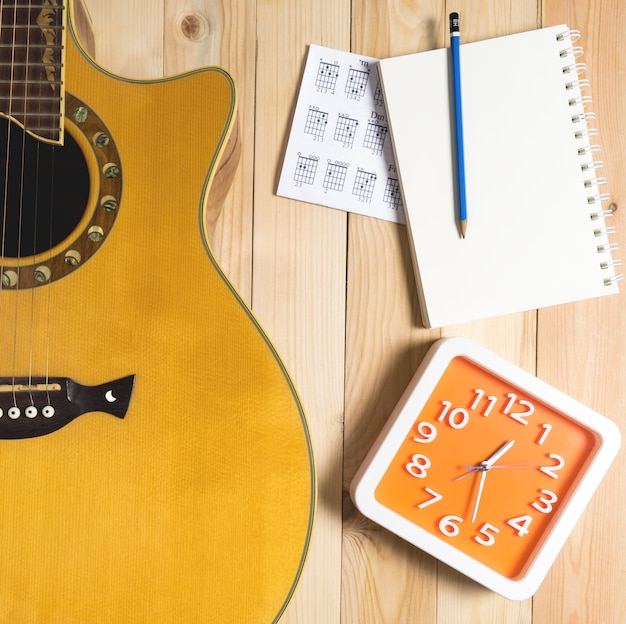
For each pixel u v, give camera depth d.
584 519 0.97
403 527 0.88
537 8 0.97
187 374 0.71
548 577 0.97
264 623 0.69
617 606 0.97
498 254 0.92
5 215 0.75
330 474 0.94
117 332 0.71
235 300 0.72
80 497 0.69
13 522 0.68
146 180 0.74
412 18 0.96
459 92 0.91
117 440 0.70
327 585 0.94
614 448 0.88
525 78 0.93
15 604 0.68
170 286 0.72
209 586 0.69
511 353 0.97
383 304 0.95
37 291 0.71
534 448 0.91
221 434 0.71
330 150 0.94
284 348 0.94
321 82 0.94
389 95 0.92
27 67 0.73
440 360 0.88
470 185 0.92
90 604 0.68
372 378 0.95
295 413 0.71
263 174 0.94
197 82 0.75
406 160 0.92
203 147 0.74
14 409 0.69
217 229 0.94
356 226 0.95
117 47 0.93
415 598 0.95
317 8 0.95
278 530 0.70
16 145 0.76
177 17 0.94
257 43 0.94
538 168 0.93
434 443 0.91
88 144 0.74
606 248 0.92
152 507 0.69
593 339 0.97
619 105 0.97
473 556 0.90
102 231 0.73
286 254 0.94
